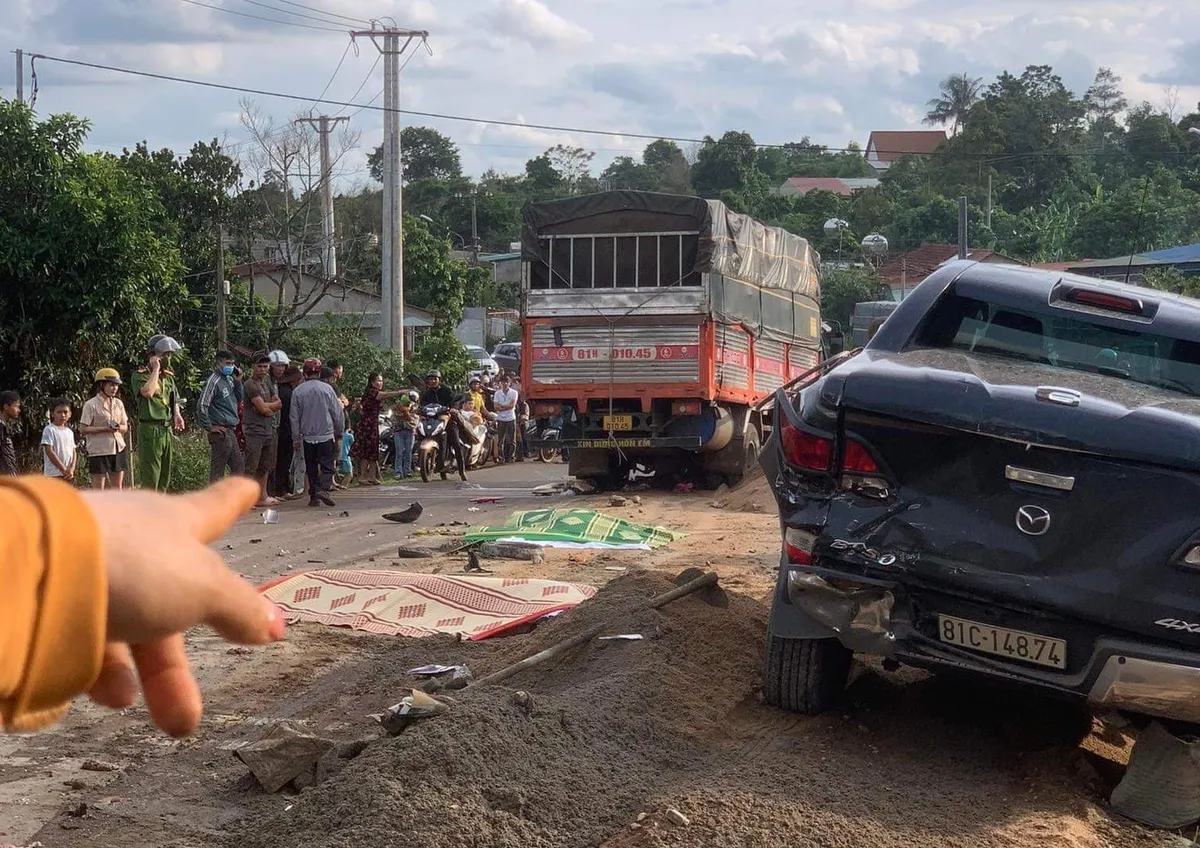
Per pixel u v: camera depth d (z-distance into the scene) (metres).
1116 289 5.42
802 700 5.00
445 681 5.57
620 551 10.04
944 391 4.30
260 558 10.09
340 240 35.47
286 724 4.76
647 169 104.69
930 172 82.25
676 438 16.08
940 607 4.38
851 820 3.88
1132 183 61.84
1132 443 4.03
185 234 26.47
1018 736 4.93
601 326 16.06
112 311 15.28
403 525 12.59
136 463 15.41
